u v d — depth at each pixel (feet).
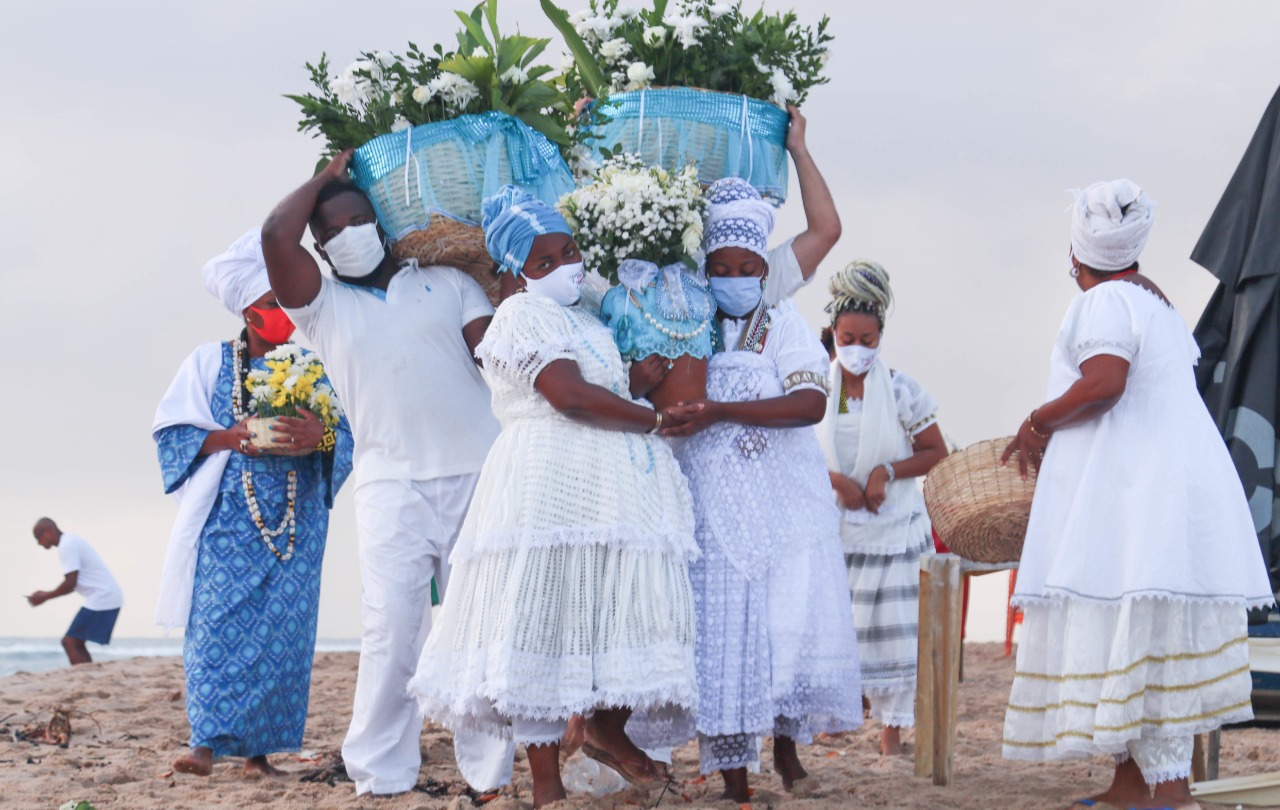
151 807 17.21
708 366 16.38
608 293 16.08
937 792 17.48
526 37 17.30
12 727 25.20
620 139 17.69
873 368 21.93
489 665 14.67
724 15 18.29
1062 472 15.97
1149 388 15.71
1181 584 15.05
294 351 20.10
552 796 15.44
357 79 17.26
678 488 15.66
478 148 16.99
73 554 40.83
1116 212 15.98
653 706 15.84
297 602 19.77
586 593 14.92
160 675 34.73
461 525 17.60
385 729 17.49
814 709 16.03
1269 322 19.81
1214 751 17.85
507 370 15.17
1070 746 15.38
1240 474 19.81
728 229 16.16
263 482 19.83
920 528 21.93
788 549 16.05
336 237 17.20
